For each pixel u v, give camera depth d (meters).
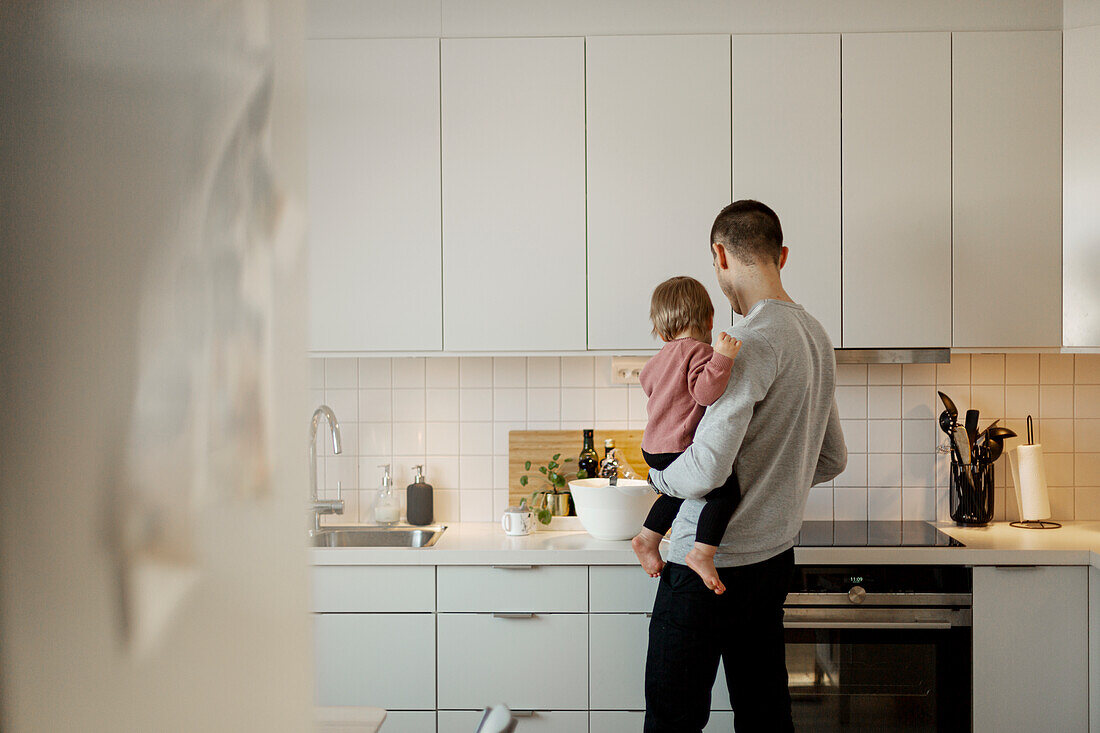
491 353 2.57
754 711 1.93
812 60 2.53
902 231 2.53
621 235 2.55
